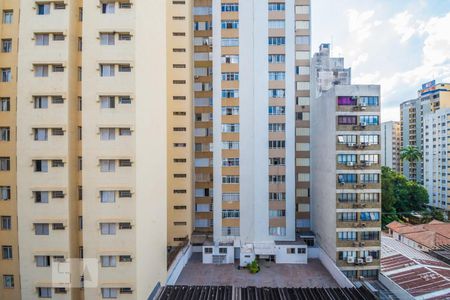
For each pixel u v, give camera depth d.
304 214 36.28
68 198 18.83
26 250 18.78
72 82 19.41
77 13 19.92
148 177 20.95
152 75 22.17
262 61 33.41
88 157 18.66
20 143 18.92
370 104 28.16
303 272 28.95
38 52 19.00
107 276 18.62
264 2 33.44
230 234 33.38
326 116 30.16
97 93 18.61
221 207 33.38
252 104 33.56
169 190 33.75
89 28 18.72
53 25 19.02
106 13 18.73
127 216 18.59
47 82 18.97
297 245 31.41
